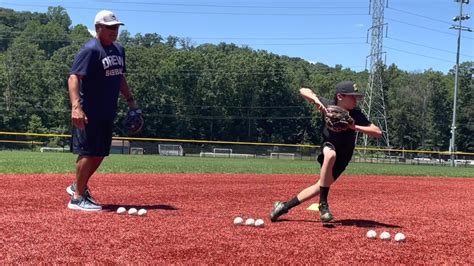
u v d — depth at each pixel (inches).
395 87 3870.6
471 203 351.3
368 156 2242.9
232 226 203.3
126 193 331.0
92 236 175.2
